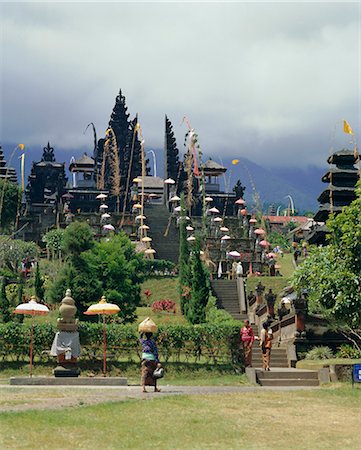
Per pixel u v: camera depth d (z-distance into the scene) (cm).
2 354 3225
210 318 5062
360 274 3095
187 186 11650
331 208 5497
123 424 1700
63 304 2834
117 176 11531
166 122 12156
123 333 3303
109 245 4969
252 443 1573
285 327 4147
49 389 2386
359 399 2375
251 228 9488
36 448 1430
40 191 11888
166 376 3244
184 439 1584
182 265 6100
